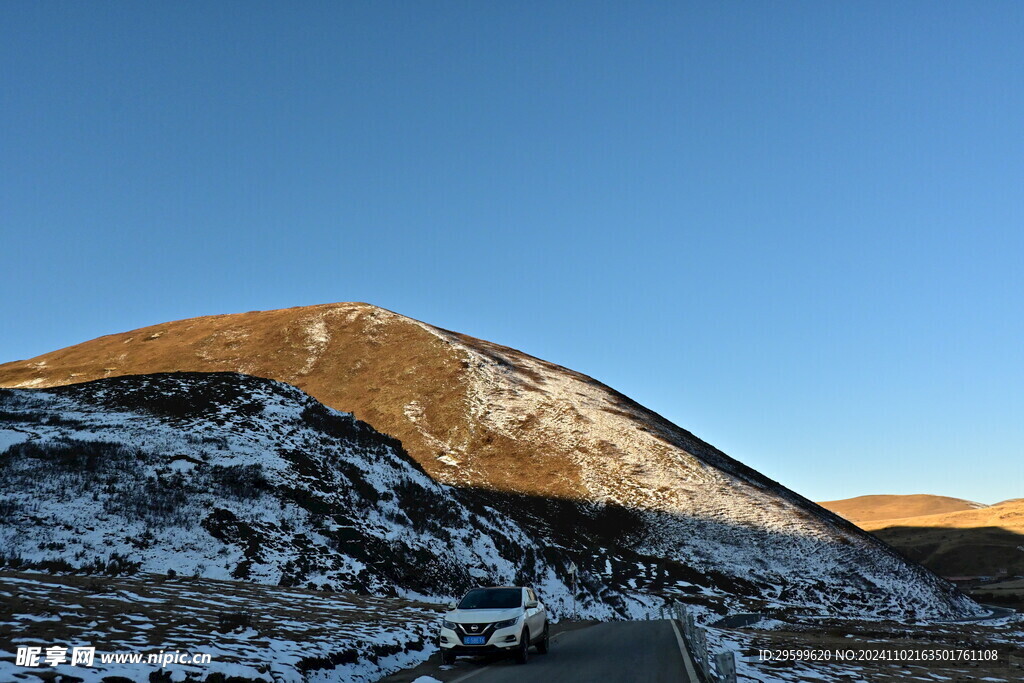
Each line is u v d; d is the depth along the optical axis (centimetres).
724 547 7406
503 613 1702
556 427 9919
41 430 4778
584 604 5184
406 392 10850
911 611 6675
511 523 5866
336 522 4047
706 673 1312
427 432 9781
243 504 3922
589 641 2247
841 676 1925
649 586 6391
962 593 8162
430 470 8750
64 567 2808
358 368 11750
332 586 3381
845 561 7419
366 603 2767
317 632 1744
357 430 5856
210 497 3897
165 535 3447
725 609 5916
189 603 2003
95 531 3300
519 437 9669
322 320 13600
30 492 3547
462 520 5194
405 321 13262
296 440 5116
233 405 5675
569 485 8550
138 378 6431
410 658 1814
